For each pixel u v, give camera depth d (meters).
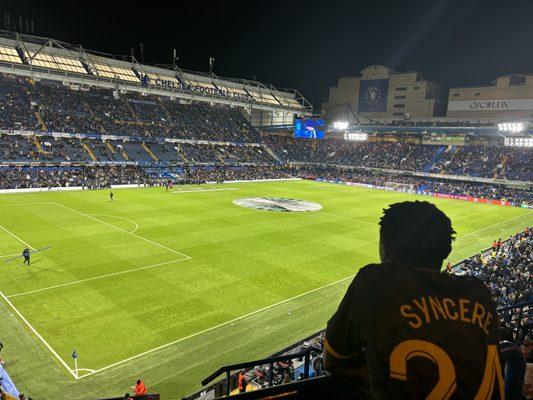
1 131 73.19
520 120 94.50
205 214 54.38
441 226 2.48
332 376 2.73
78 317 24.19
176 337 22.67
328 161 114.56
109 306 25.84
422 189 88.19
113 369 19.50
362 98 120.88
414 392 2.10
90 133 83.75
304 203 67.50
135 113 96.19
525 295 21.42
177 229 45.66
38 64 74.38
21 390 17.72
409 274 2.38
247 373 18.77
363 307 2.33
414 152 104.94
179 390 18.16
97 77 78.50
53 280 29.48
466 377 2.10
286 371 17.52
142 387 16.92
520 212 69.44
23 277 29.80
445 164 96.94
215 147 103.31
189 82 97.62
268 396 2.68
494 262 33.34
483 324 2.28
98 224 46.06
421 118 111.00
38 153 74.81
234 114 117.75
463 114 104.06
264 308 26.97
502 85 98.50
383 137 115.81
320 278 33.03
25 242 38.19
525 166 87.94
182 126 100.88
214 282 30.81
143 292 28.23
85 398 17.41
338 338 2.47
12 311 24.55
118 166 82.50
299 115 111.75
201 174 89.50
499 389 2.18
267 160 108.12
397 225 2.54
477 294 2.40
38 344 21.20
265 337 23.16
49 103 85.19
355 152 113.50
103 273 31.28
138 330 23.14
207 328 23.88
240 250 39.16
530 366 3.37
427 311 2.23
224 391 17.28
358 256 39.38
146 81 84.88
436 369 2.10
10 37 77.69
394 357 2.16
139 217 50.53
